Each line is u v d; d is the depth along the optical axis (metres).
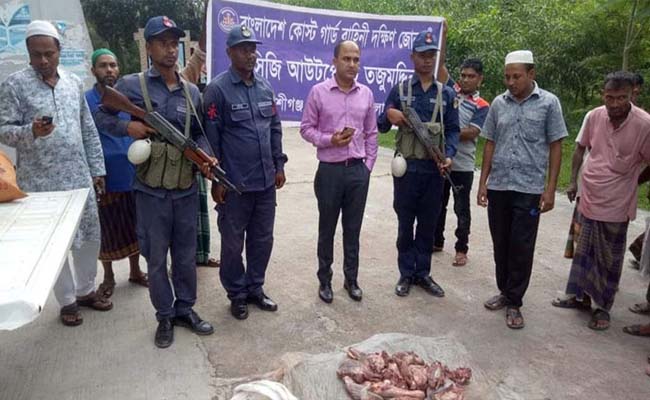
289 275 4.52
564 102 11.33
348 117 3.77
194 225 3.45
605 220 3.58
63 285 3.48
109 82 3.83
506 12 11.24
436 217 4.13
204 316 3.78
